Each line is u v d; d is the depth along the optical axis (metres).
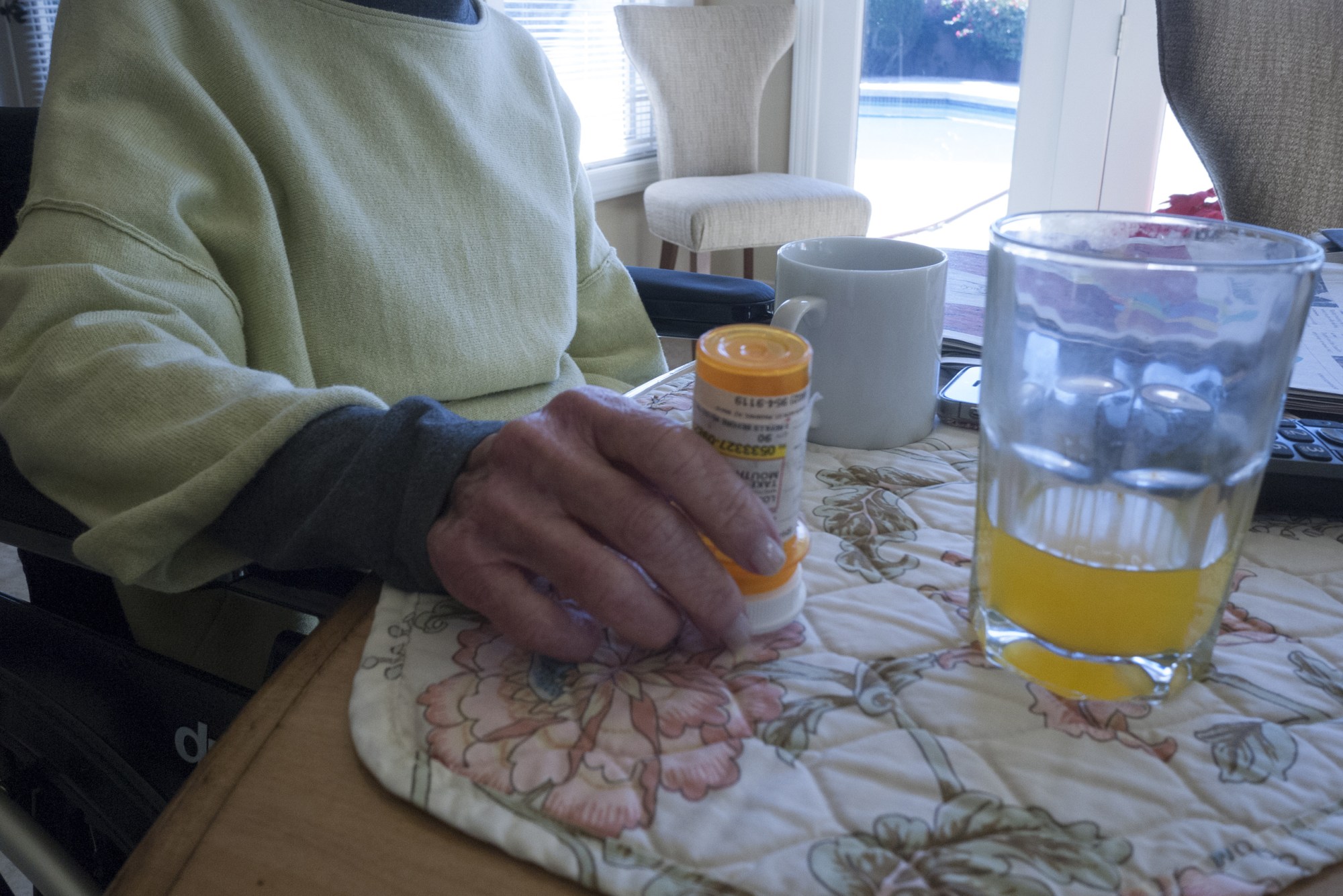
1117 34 2.76
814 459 0.59
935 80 3.08
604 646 0.41
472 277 0.92
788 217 2.59
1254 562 0.48
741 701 0.37
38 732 0.59
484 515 0.40
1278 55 1.21
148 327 0.59
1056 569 0.36
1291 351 0.32
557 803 0.32
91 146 0.66
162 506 0.49
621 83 3.09
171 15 0.74
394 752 0.35
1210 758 0.34
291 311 0.76
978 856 0.30
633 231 3.27
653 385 0.72
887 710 0.37
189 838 0.31
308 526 0.46
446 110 0.90
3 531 0.59
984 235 3.18
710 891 0.29
